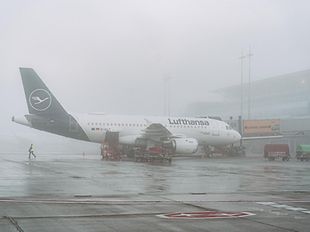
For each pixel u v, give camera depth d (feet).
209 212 38.27
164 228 31.14
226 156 187.21
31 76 139.13
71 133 143.64
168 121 157.79
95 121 146.51
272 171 92.73
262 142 244.42
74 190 53.57
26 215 35.81
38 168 92.63
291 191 55.47
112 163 117.39
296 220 34.63
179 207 41.01
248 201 45.78
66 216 35.50
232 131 169.68
